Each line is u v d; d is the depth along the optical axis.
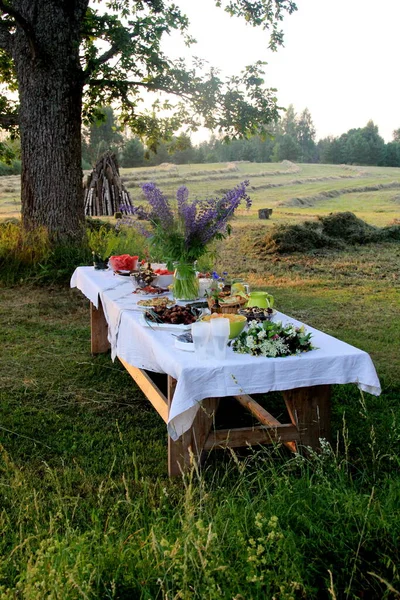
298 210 23.23
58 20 9.55
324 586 2.32
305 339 3.38
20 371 5.48
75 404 4.70
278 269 10.79
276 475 2.96
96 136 66.31
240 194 4.21
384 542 2.46
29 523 2.88
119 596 2.21
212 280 4.63
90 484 3.36
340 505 2.69
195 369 3.08
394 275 10.20
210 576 2.17
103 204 19.20
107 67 10.51
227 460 3.64
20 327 7.07
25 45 9.67
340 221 13.64
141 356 3.77
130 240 9.59
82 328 7.10
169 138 13.14
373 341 6.37
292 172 50.41
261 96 11.73
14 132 12.70
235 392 3.14
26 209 10.04
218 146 98.62
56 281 9.00
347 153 89.25
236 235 13.33
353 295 8.76
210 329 3.17
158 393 3.88
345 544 2.45
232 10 11.62
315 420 3.54
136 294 4.71
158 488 3.31
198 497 3.02
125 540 2.50
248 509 2.64
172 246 4.27
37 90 9.69
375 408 4.55
